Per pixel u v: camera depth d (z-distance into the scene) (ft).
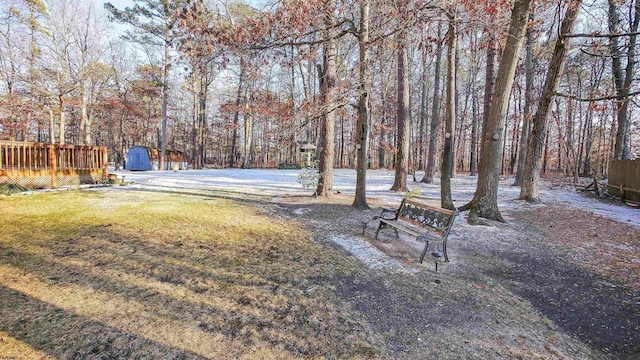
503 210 29.66
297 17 21.63
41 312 9.62
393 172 82.84
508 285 13.75
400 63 41.32
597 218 26.68
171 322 9.50
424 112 101.19
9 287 11.10
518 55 23.89
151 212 24.57
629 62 45.11
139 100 107.45
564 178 66.44
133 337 8.66
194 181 50.16
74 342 8.30
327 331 9.50
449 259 16.39
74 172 38.91
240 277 13.12
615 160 39.40
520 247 19.01
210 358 8.01
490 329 10.11
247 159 104.73
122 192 35.14
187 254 15.57
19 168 33.78
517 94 97.91
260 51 23.90
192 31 22.25
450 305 11.48
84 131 81.56
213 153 158.51
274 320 9.96
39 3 59.11
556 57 30.89
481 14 21.61
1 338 8.28
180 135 145.28
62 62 63.67
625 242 20.36
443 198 27.22
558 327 10.55
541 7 25.52
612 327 10.68
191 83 89.66
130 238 17.65
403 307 11.18
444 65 85.97
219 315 10.08
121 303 10.44
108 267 13.38
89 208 25.30
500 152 25.03
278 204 30.71
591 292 13.30
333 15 22.99
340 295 11.85
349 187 46.24
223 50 23.20
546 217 27.09
